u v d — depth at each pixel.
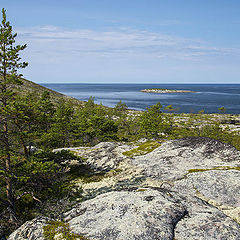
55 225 9.45
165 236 8.34
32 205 18.39
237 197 13.63
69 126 44.97
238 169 17.16
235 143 44.41
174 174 18.52
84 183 20.77
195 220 9.45
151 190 12.27
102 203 10.97
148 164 21.94
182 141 25.56
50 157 21.45
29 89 107.56
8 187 16.34
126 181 19.27
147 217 9.34
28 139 20.53
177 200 11.33
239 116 106.12
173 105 174.25
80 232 8.78
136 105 177.00
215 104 181.88
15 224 15.33
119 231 8.57
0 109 15.53
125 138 61.91
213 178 15.84
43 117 18.64
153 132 51.28
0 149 16.06
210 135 47.84
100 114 84.69
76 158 22.94
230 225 9.04
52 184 17.98
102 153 28.08
